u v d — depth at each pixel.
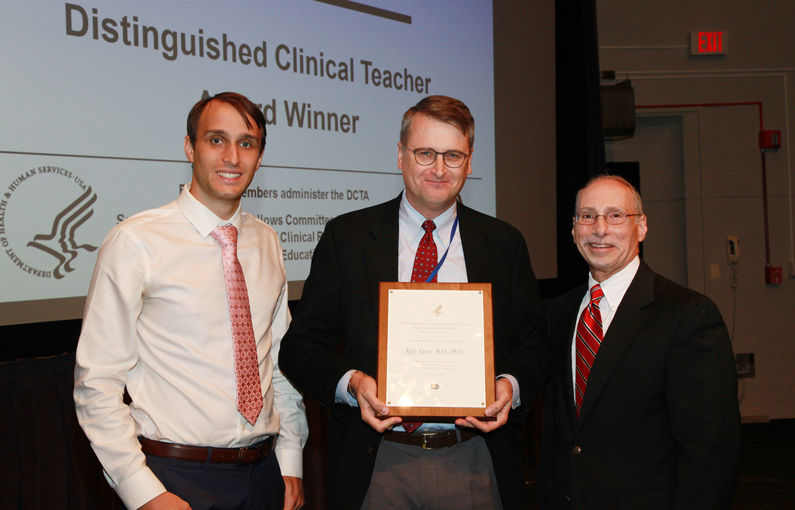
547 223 3.31
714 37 4.32
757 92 4.37
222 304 1.25
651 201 4.61
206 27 1.98
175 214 1.27
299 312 1.39
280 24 2.19
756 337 4.39
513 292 1.41
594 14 3.40
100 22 1.73
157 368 1.20
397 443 1.30
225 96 1.27
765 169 4.38
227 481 1.21
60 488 1.77
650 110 4.39
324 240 1.45
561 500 1.32
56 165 1.64
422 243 1.38
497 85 3.02
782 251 4.39
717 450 1.17
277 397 1.46
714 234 4.41
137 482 1.10
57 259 1.65
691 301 1.27
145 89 1.83
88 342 1.15
